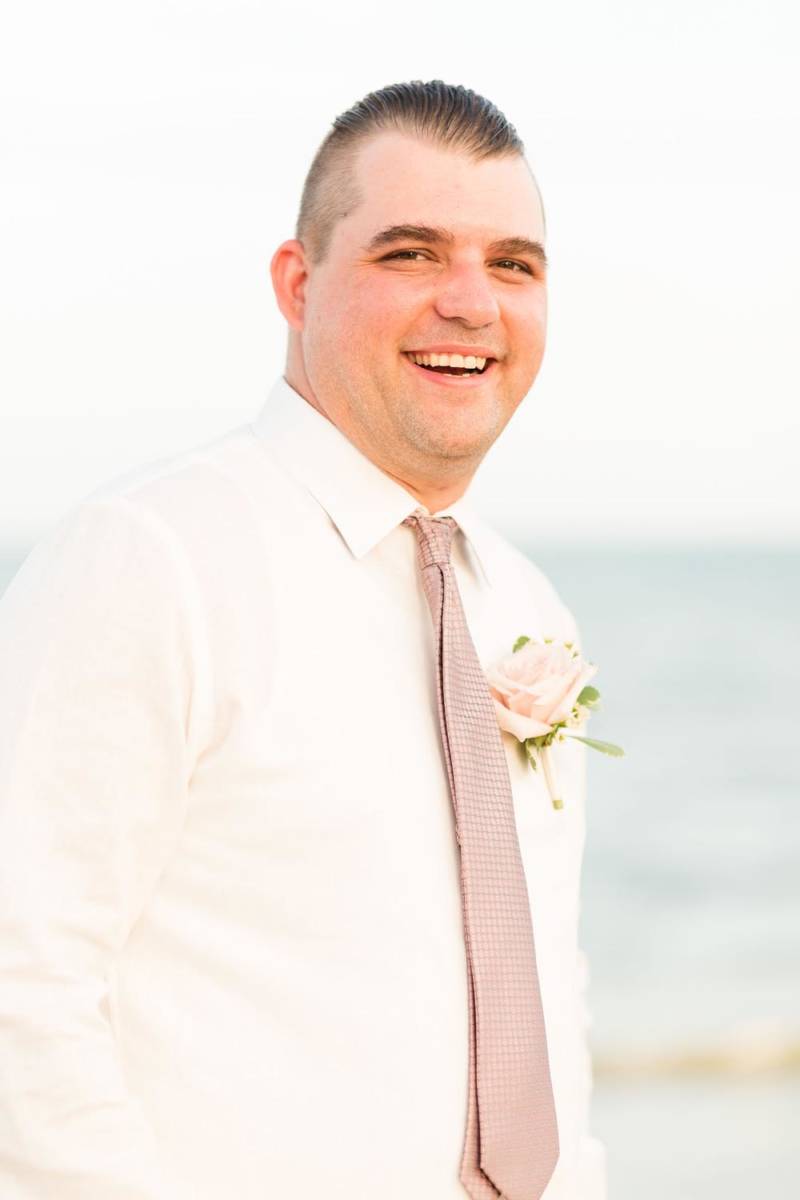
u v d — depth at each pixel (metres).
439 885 1.97
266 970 1.87
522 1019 1.98
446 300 2.07
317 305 2.15
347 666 2.01
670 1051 10.38
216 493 2.02
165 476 2.02
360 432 2.13
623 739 23.02
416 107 2.13
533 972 2.01
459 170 2.09
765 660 30.16
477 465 2.22
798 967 12.64
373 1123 1.87
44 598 1.89
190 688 1.88
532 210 2.17
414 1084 1.89
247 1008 1.87
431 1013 1.92
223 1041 1.86
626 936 13.90
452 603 2.12
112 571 1.87
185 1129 1.83
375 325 2.08
